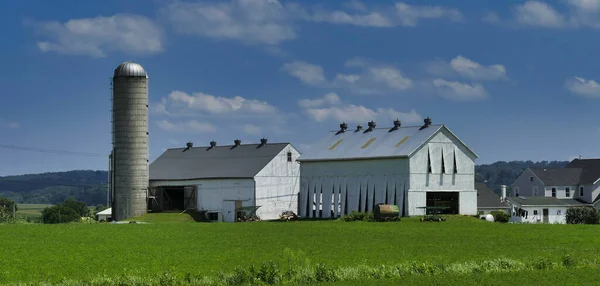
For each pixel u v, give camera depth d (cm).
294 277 4244
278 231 8000
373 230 8006
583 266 4800
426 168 10244
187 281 4144
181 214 12169
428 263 4759
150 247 6197
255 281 4141
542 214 12144
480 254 5509
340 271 4388
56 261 5219
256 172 11931
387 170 10431
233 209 12075
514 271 4572
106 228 8500
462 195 10462
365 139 11288
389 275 4403
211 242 6662
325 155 11419
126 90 12262
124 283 4069
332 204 11219
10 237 7188
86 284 4091
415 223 9075
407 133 10731
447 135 10419
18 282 4244
